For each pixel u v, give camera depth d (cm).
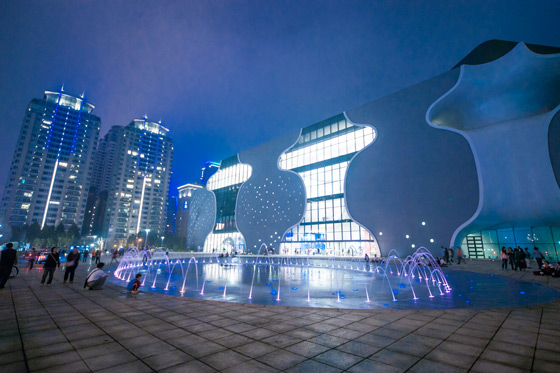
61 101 11525
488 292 995
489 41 3019
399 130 3356
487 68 2911
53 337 488
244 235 5194
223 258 3938
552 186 2381
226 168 6372
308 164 4631
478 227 2928
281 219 4706
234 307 744
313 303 796
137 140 12656
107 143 16025
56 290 1007
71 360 387
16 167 9894
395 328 552
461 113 3328
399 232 3100
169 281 1312
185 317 636
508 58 2802
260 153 5466
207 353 418
